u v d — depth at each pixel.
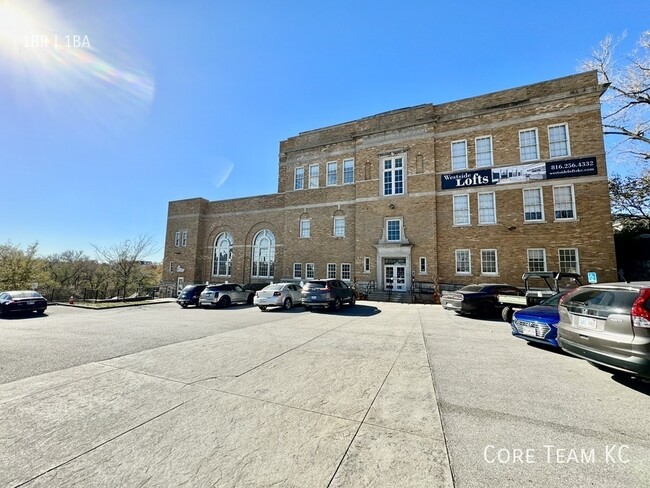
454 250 20.72
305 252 26.72
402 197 22.69
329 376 5.31
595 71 18.23
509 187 19.66
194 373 5.48
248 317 13.25
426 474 2.68
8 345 7.85
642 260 19.84
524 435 3.36
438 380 5.10
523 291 13.88
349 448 3.10
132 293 44.25
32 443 3.22
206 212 34.12
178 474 2.71
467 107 21.55
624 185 21.38
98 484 2.58
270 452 3.04
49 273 43.69
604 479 2.61
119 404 4.19
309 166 27.80
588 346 5.04
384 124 24.41
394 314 13.95
